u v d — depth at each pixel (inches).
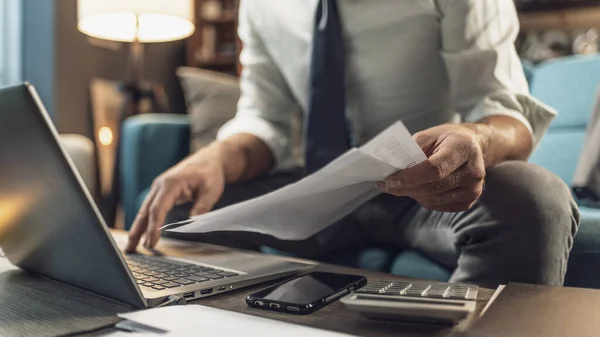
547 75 73.1
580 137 65.7
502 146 29.5
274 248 41.9
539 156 68.1
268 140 46.0
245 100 51.1
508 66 36.2
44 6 113.8
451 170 21.3
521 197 26.3
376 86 41.9
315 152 39.0
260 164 45.1
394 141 18.4
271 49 47.4
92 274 20.0
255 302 19.0
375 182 22.3
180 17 99.9
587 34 108.9
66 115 116.0
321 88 39.6
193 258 28.3
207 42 143.4
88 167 75.0
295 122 51.3
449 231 30.9
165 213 32.9
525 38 115.1
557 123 69.3
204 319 16.7
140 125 67.9
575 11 109.6
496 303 17.6
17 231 21.9
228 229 22.5
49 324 16.8
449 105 41.7
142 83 116.7
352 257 40.0
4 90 17.4
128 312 17.9
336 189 21.6
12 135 18.1
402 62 40.2
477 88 35.5
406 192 22.2
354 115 43.8
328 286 20.6
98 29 101.5
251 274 23.9
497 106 33.7
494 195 27.0
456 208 24.0
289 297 19.0
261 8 46.9
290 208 22.5
